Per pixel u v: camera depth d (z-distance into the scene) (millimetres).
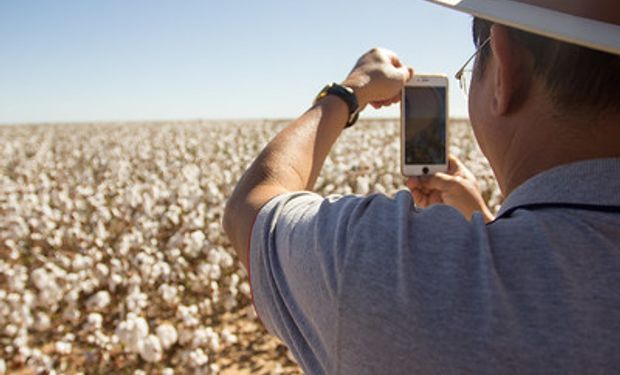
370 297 708
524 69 771
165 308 6297
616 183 703
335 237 777
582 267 669
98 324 5293
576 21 649
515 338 644
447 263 707
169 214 9016
